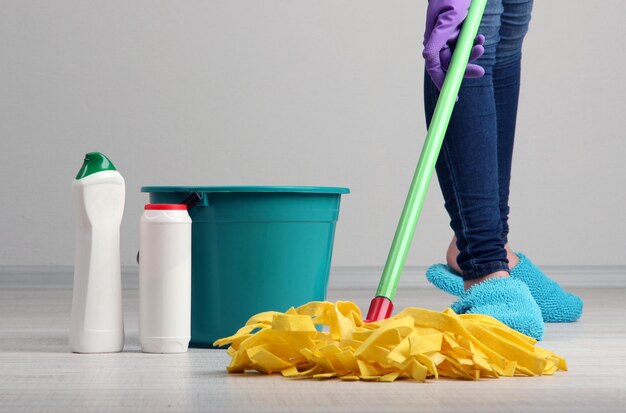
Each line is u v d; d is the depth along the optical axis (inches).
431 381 45.1
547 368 48.0
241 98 143.9
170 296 55.9
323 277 60.6
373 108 145.5
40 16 141.5
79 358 54.1
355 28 145.0
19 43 141.1
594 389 43.3
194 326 59.4
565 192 148.3
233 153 143.9
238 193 57.4
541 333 61.9
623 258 149.3
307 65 144.6
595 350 60.0
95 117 142.4
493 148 63.6
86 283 56.2
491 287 62.7
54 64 141.6
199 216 58.4
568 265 148.3
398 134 145.7
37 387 43.8
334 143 145.0
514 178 147.7
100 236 56.3
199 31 143.3
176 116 142.9
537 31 147.5
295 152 144.5
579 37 148.0
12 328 74.0
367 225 145.3
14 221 141.3
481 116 62.6
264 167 144.3
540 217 148.1
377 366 45.4
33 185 141.6
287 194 57.8
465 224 64.4
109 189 56.1
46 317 85.4
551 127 147.9
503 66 71.6
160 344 55.9
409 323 44.5
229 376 46.9
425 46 58.4
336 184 145.2
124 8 142.5
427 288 138.3
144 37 142.6
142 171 142.6
